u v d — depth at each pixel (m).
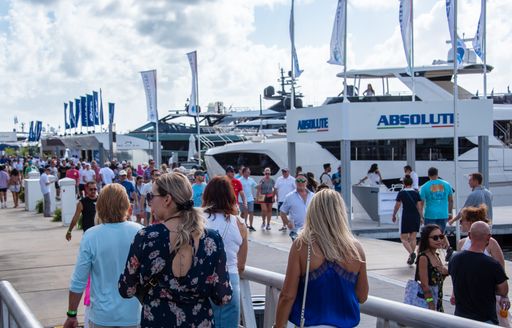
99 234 4.82
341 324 3.65
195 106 31.64
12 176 30.41
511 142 28.11
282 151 28.94
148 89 32.41
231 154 29.77
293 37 22.61
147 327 3.57
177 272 3.49
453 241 18.53
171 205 3.60
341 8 18.83
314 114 20.28
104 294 4.79
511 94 35.97
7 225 21.44
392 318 3.82
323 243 3.68
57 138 59.84
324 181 23.03
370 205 19.66
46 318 8.67
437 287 6.51
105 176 28.70
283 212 11.55
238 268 5.53
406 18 20.66
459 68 26.80
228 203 5.46
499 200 27.62
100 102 49.84
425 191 13.11
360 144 28.14
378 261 13.27
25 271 12.34
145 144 50.31
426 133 19.05
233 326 5.30
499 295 5.68
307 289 3.69
